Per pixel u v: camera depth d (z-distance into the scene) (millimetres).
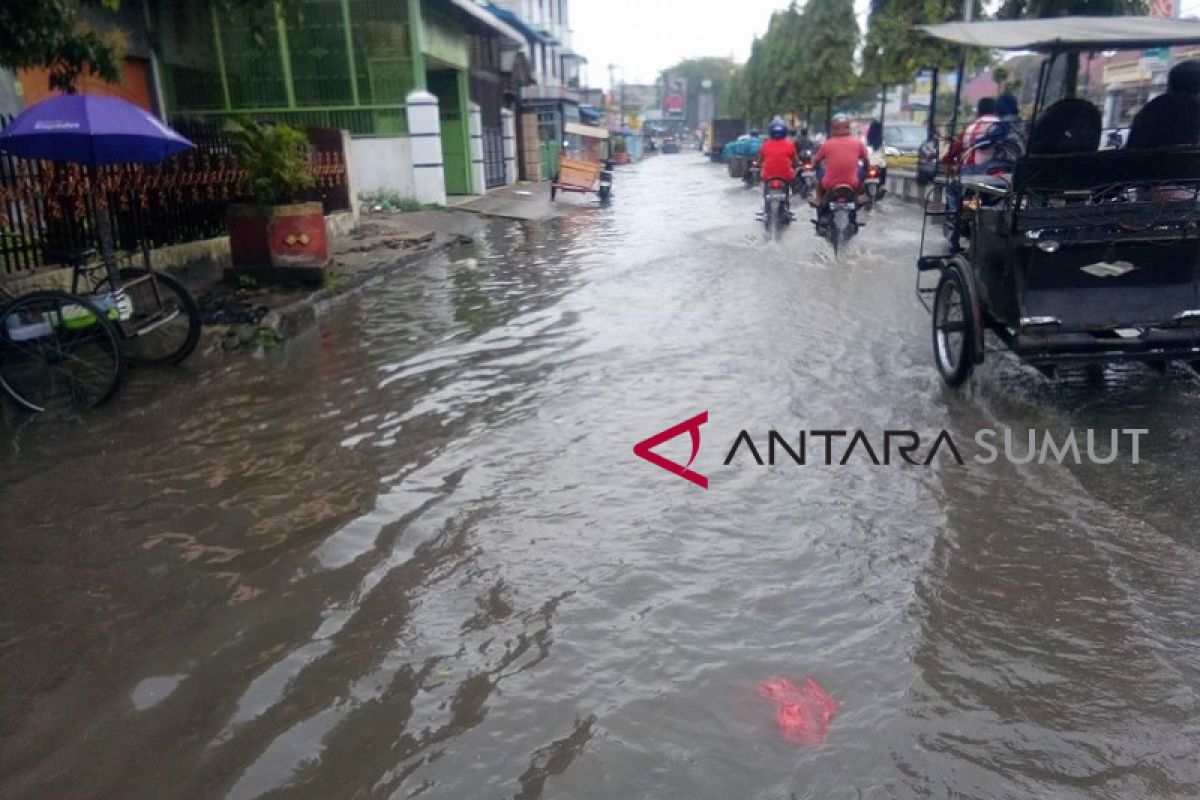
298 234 10000
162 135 6461
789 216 14133
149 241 9930
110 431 5777
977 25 6234
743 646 3381
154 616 3646
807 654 3326
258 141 10039
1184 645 3336
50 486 4922
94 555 4148
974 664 3254
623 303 9570
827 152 12328
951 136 8617
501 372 7008
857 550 4074
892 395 6223
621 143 53781
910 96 42281
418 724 3002
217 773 2801
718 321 8539
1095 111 5629
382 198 19406
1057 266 5500
